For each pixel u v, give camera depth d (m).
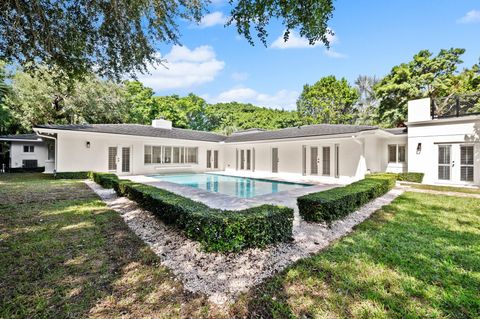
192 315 2.22
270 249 3.66
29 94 17.83
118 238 4.10
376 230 4.59
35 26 5.04
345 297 2.48
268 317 2.20
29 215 5.48
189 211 3.91
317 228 4.64
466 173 10.41
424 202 7.17
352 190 6.14
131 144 16.03
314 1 3.69
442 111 11.50
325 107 31.89
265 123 39.25
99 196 7.84
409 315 2.20
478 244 3.87
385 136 13.75
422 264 3.17
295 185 12.20
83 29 5.50
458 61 20.55
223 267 3.12
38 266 3.08
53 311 2.24
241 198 7.96
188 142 18.22
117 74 6.41
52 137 13.39
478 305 2.34
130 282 2.75
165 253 3.54
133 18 5.41
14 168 18.77
